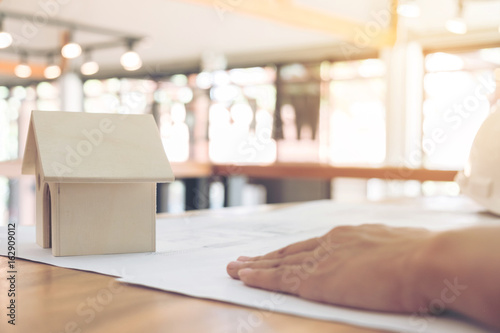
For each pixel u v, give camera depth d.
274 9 5.18
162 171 0.80
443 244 0.46
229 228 1.11
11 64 8.87
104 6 7.34
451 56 7.32
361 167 4.07
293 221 1.23
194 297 0.54
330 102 8.72
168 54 9.73
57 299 0.53
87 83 10.87
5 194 10.41
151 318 0.47
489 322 0.41
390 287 0.47
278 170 4.71
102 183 0.79
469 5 6.52
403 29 7.27
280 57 9.04
